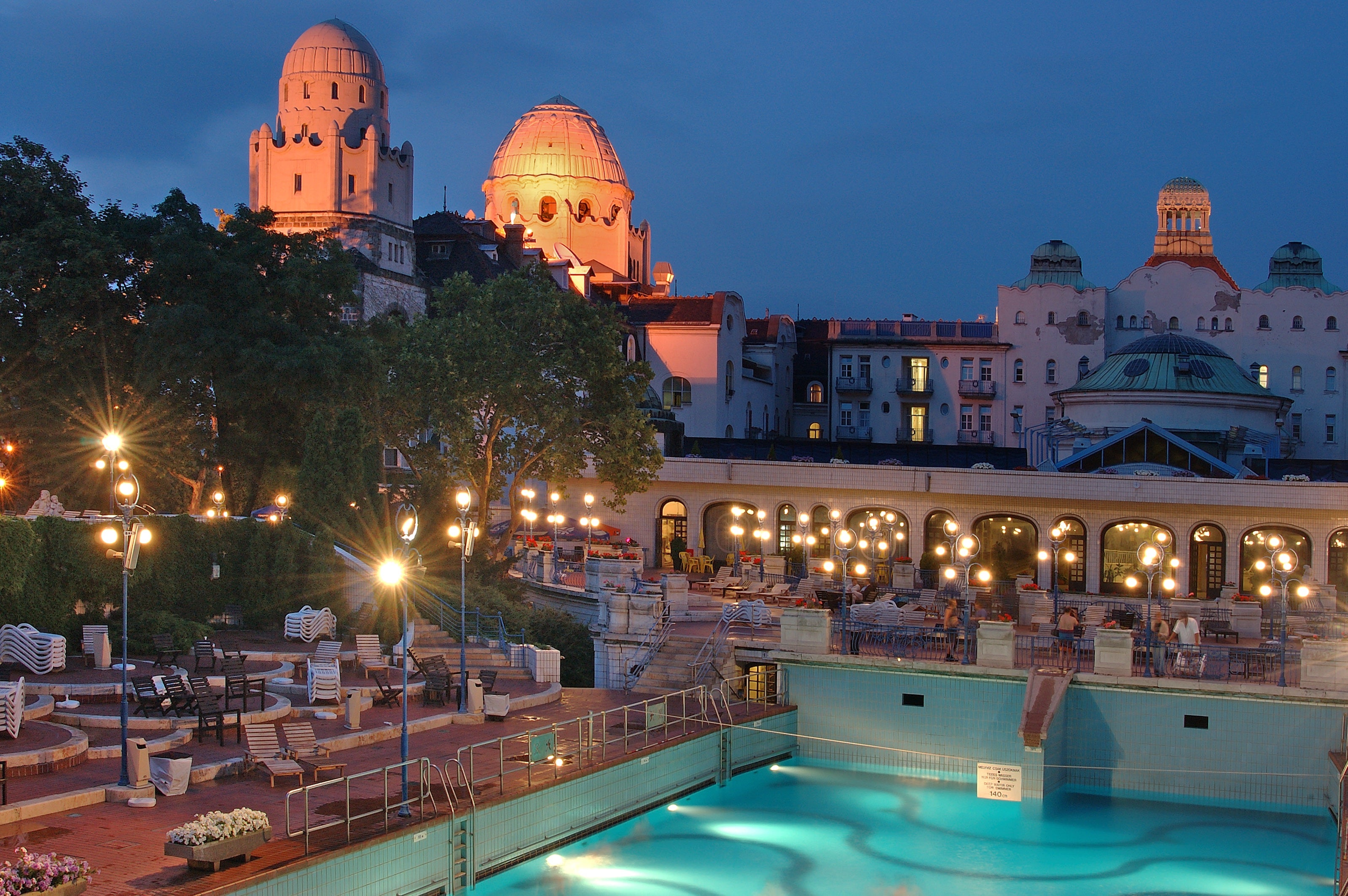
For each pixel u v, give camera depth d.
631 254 131.88
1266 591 47.53
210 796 26.55
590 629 49.69
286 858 22.64
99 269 53.47
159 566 40.78
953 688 39.44
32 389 53.00
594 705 39.41
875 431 125.56
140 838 23.50
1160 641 40.50
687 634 46.78
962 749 39.25
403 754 26.44
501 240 108.38
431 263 97.75
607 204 126.38
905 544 68.31
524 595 56.44
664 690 42.56
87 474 53.41
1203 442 82.75
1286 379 120.31
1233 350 121.50
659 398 105.88
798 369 134.25
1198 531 64.06
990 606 53.78
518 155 125.12
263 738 28.08
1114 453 72.19
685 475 72.25
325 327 58.81
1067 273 128.88
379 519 51.38
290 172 82.44
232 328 54.59
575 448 62.12
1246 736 37.03
